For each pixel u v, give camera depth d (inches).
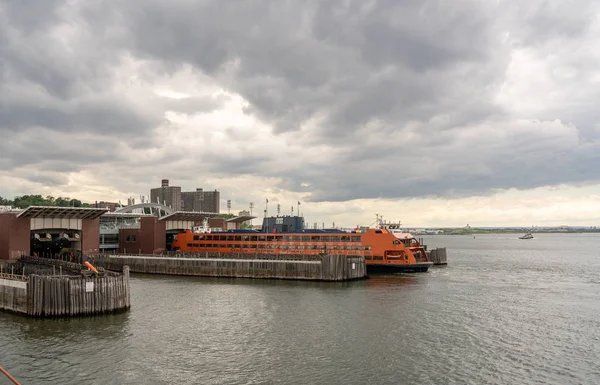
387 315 2773.1
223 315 2736.2
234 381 1722.4
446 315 2792.8
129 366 1851.6
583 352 2105.1
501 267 5969.5
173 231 6048.2
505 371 1860.2
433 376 1797.5
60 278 2603.3
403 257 4849.9
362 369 1860.2
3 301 2711.6
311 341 2219.5
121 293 2743.6
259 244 5216.5
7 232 4158.5
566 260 7357.3
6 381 1674.5
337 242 4958.2
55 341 2146.9
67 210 4453.7
